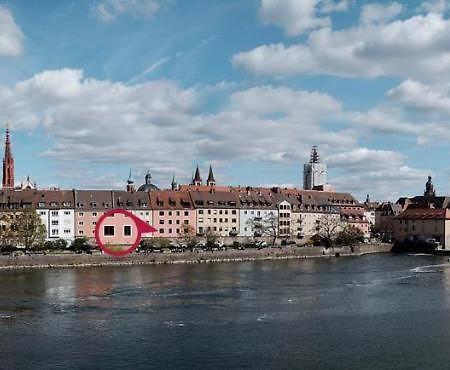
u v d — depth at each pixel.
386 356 79.94
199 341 86.81
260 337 89.31
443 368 75.06
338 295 130.50
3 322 98.88
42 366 75.19
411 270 190.50
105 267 194.12
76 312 107.69
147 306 114.50
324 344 85.62
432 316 106.19
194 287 142.50
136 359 78.12
